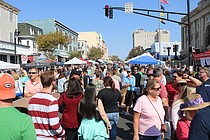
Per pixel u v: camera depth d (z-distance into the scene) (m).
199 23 64.25
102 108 5.09
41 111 4.17
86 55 101.50
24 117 2.70
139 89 11.99
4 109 2.67
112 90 6.45
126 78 12.18
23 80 11.80
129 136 8.50
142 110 4.91
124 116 11.62
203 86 6.10
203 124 2.23
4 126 2.56
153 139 4.86
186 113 3.17
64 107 5.39
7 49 38.56
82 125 5.02
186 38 75.88
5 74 2.76
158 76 6.78
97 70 18.08
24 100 5.86
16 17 45.59
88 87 5.06
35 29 57.66
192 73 11.22
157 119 4.87
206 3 57.69
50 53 53.31
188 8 17.06
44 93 4.29
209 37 59.94
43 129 4.18
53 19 67.38
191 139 2.28
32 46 53.41
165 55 70.19
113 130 6.50
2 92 2.67
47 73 4.36
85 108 4.95
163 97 6.20
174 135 4.24
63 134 4.31
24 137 2.64
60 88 11.27
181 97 4.46
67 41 54.09
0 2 39.12
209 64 14.48
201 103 3.15
